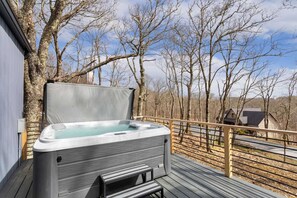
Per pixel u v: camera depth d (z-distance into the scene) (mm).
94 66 6746
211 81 10141
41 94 4941
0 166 2398
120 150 2355
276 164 7043
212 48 9711
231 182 2658
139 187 2152
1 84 2463
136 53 7898
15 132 3152
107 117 4250
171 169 3129
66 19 6262
